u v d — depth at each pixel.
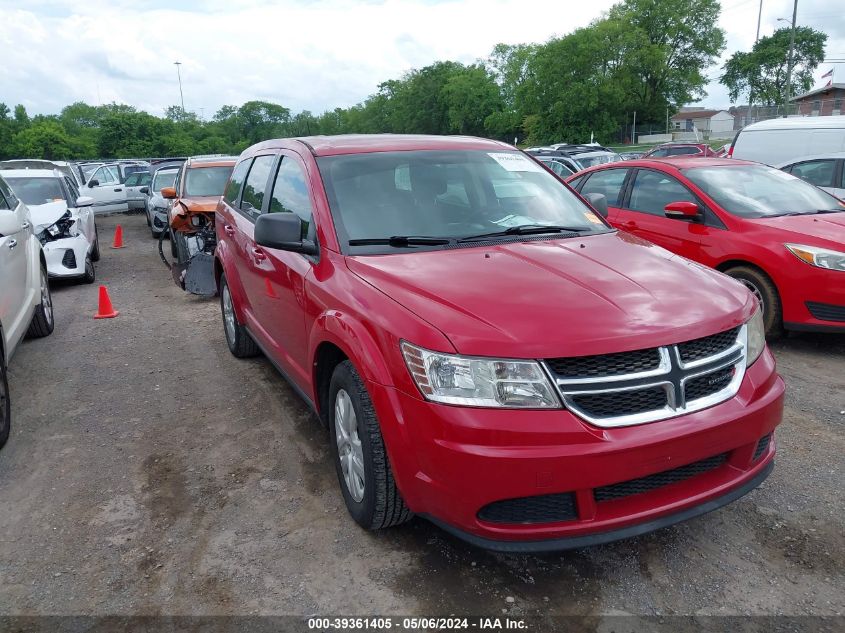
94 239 11.98
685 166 6.86
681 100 71.25
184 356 6.19
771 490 3.55
